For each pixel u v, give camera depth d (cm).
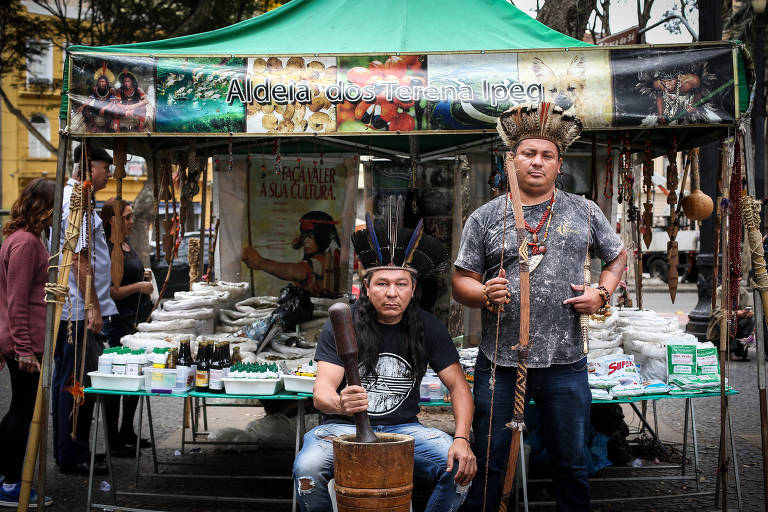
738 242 376
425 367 330
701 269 1080
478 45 410
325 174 650
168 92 379
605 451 473
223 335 521
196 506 431
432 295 582
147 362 405
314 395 309
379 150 636
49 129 3634
